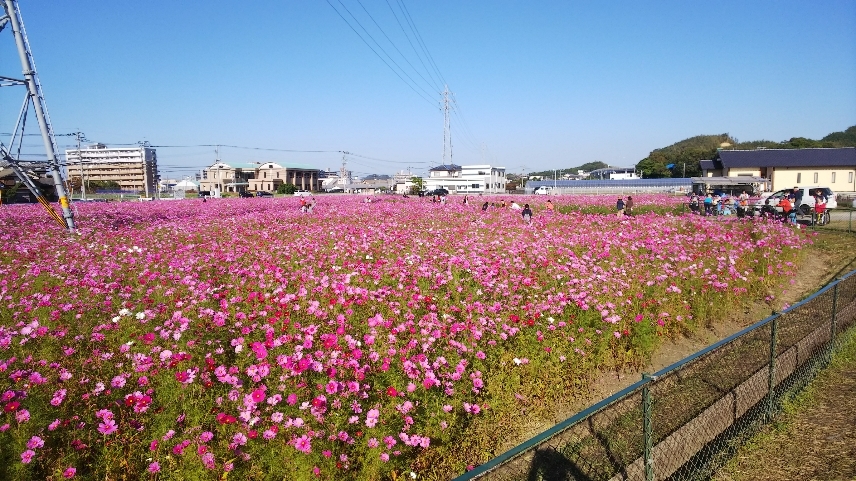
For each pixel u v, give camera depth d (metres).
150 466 3.59
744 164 53.81
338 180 142.62
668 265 10.15
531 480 3.82
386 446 3.97
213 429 4.07
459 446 4.61
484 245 12.73
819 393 5.56
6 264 10.91
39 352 5.27
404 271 9.13
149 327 6.04
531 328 6.41
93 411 4.19
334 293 7.35
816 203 21.48
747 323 8.65
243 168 106.69
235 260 11.23
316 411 3.94
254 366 4.60
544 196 50.31
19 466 3.42
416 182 84.06
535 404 5.52
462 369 4.99
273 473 3.68
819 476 4.05
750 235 14.82
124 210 29.92
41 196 19.06
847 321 7.56
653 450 4.11
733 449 4.62
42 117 18.41
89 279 8.49
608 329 6.76
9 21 17.89
